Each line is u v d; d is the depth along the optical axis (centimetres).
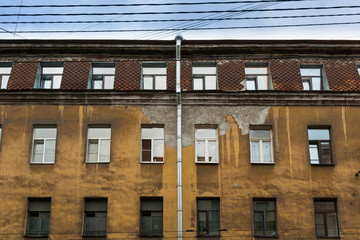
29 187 1945
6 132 2028
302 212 1922
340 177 1972
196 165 1983
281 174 1972
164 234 1892
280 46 2155
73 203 1928
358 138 2030
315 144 2047
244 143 2020
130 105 2072
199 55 2170
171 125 2047
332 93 2067
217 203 1956
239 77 2122
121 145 2011
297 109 2069
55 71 2180
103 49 2161
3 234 1889
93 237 1886
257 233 1922
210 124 2052
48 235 1892
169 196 1941
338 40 2161
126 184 1953
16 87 2086
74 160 1986
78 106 2069
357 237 1898
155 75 2172
